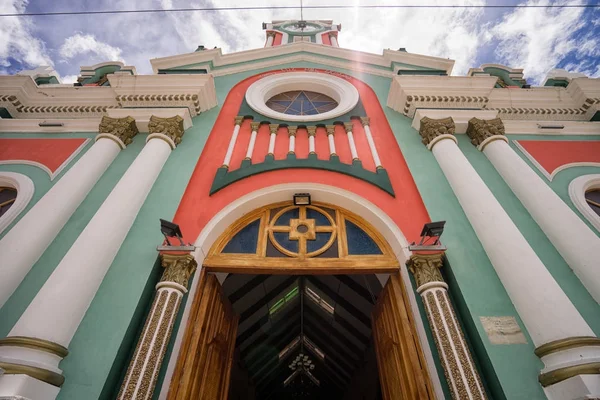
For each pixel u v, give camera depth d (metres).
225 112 7.16
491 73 9.11
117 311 3.65
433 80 6.75
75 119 6.55
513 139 6.38
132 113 6.33
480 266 4.13
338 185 5.37
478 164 5.66
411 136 6.34
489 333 3.50
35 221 4.41
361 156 6.05
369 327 8.41
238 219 5.12
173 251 4.20
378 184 5.29
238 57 8.81
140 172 5.11
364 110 7.14
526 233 4.55
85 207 4.88
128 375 3.21
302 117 6.87
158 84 6.74
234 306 7.87
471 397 3.06
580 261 4.05
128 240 4.39
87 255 3.87
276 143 6.34
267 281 7.75
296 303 10.03
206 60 8.54
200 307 4.09
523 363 3.28
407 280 4.20
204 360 3.95
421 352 3.69
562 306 3.42
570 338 3.14
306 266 4.46
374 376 8.51
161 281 3.94
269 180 5.45
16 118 6.78
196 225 4.73
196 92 6.67
